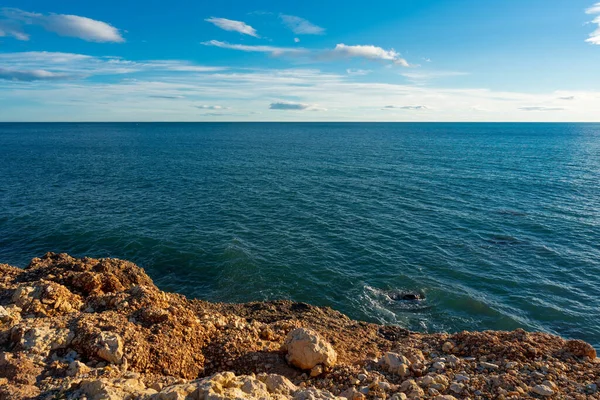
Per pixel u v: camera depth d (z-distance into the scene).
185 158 70.38
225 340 9.87
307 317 14.71
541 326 17.33
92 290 12.08
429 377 8.08
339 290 19.80
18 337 8.12
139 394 6.25
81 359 7.85
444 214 32.91
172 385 6.71
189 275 21.30
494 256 24.17
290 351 9.09
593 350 9.15
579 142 109.69
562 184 44.81
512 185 44.44
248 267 21.98
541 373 8.24
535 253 24.66
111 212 32.62
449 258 23.84
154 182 46.00
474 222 30.73
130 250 24.55
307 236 27.28
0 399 6.08
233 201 36.97
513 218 31.75
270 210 33.91
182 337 9.41
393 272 21.83
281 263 22.62
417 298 19.16
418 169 56.19
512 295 19.67
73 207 34.03
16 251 24.42
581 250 25.17
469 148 89.56
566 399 7.23
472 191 41.44
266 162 64.81
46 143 103.06
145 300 11.02
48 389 6.55
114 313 9.91
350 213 33.12
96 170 54.41
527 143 105.56
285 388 7.27
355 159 68.56
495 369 8.63
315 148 91.25
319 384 8.30
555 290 20.20
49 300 10.33
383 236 27.48
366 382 8.18
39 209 33.09
